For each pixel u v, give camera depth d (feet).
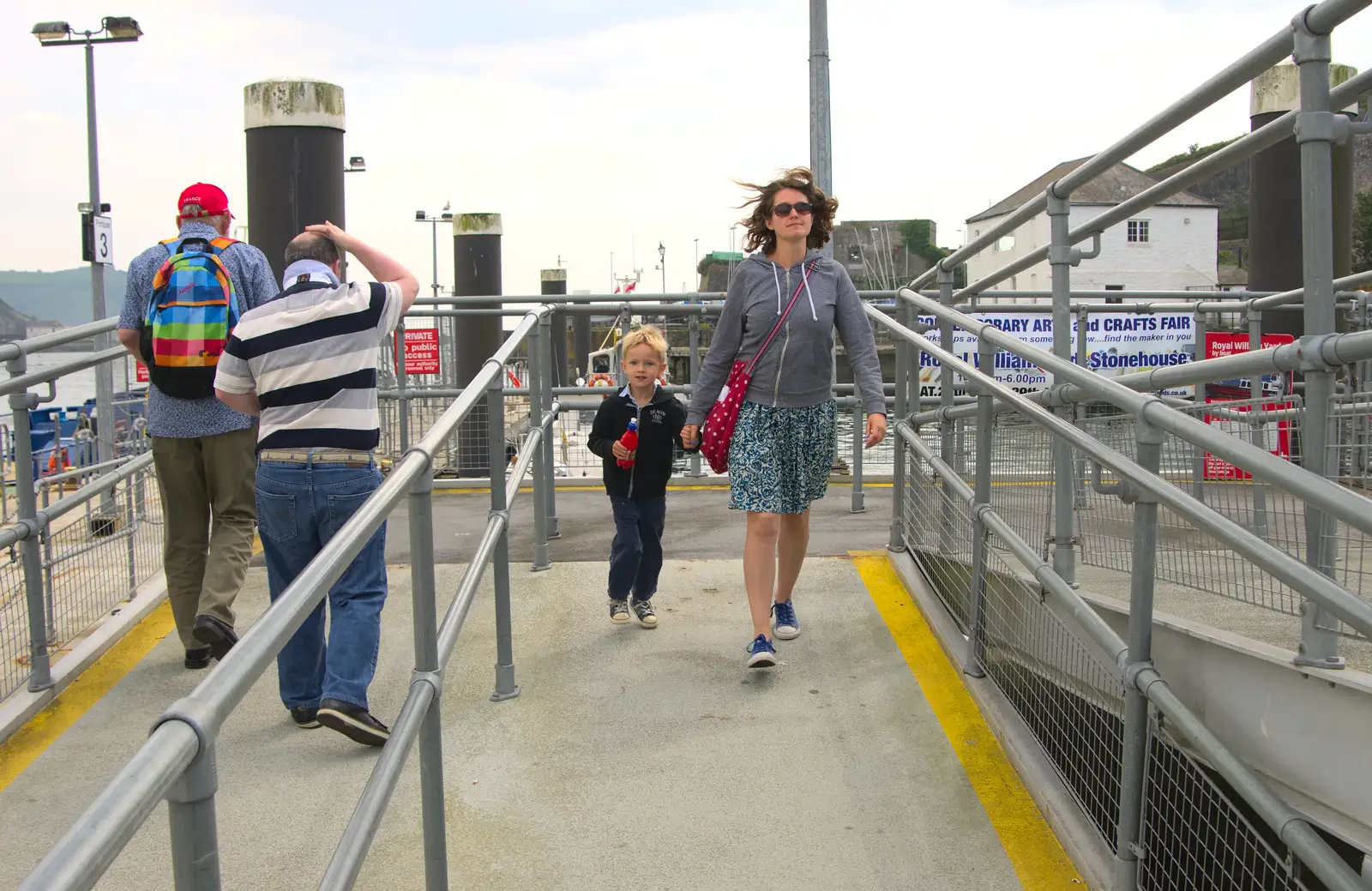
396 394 28.22
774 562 15.08
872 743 11.98
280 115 24.77
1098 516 13.41
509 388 28.27
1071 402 12.48
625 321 28.55
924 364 29.81
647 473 15.29
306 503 11.68
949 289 17.60
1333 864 6.09
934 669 13.80
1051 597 11.68
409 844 10.11
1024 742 11.40
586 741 12.13
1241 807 10.59
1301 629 10.02
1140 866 8.42
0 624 13.79
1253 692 9.93
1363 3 7.58
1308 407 8.52
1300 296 17.57
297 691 12.47
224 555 13.35
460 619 9.20
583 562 18.94
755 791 11.02
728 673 13.88
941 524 15.75
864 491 27.45
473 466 28.76
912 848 9.98
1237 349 28.68
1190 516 7.02
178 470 13.67
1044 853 9.86
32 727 12.84
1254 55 8.77
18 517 13.43
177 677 14.21
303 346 11.59
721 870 9.72
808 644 14.79
